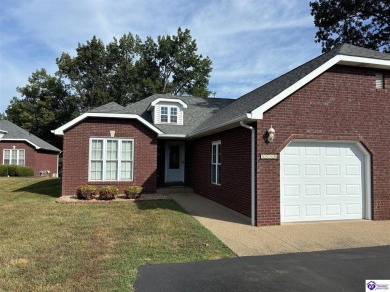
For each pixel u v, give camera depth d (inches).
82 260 213.8
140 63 1578.5
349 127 366.3
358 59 355.3
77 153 532.1
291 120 348.2
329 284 179.6
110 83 1593.3
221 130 442.6
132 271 195.6
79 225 317.7
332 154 369.4
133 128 556.4
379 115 378.6
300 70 419.8
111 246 247.6
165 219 351.9
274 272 198.5
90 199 487.2
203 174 550.0
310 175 360.2
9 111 1704.0
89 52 1555.1
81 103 1595.7
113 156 548.1
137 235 282.2
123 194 544.7
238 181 388.2
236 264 213.8
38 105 1616.6
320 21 973.8
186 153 677.9
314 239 282.0
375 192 371.2
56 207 424.2
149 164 561.3
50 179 879.7
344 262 219.3
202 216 377.4
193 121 687.1
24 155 1133.7
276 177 342.6
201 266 208.5
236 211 390.6
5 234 280.4
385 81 383.2
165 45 1560.0
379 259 226.4
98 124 541.0
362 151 376.8
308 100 353.4
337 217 367.2
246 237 286.0
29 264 204.2
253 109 349.1
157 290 168.7
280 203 344.8
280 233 302.4
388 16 873.5
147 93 1549.0
